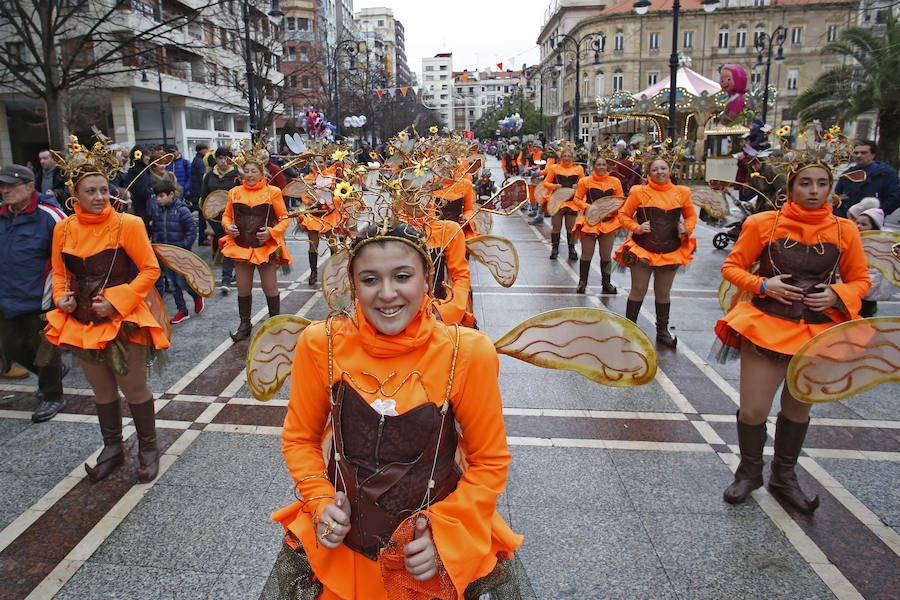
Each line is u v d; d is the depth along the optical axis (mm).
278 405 4594
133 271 3545
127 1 12945
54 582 2738
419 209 1904
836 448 3914
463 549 1639
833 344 2604
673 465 3709
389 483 1681
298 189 6309
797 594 2643
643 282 5945
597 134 34875
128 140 25094
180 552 2928
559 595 2646
